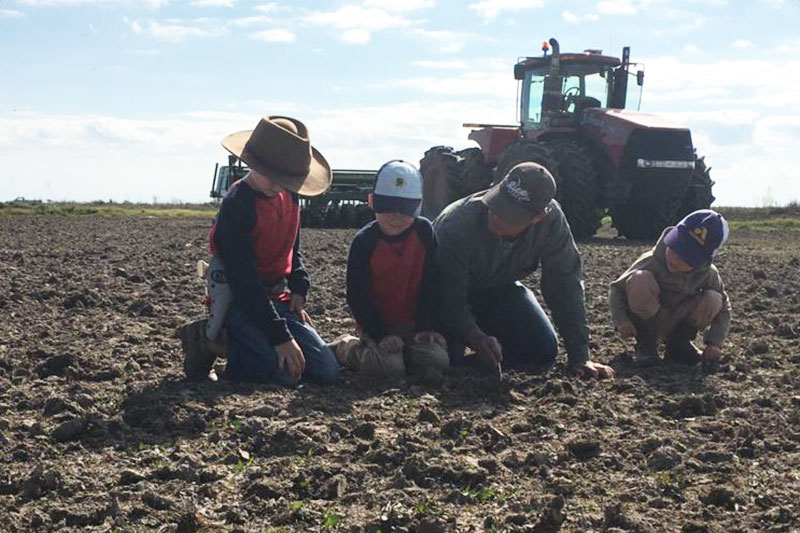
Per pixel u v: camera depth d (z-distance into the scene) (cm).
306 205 2581
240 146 552
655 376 604
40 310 841
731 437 474
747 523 369
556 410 518
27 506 385
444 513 375
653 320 633
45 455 441
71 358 605
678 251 606
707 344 634
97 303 870
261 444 454
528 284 1050
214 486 403
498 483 410
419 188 557
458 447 454
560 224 597
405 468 418
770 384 583
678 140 1897
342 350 602
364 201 2589
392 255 572
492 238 583
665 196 1930
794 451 455
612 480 415
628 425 493
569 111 1986
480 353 585
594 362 648
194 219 2823
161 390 542
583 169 1870
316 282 1055
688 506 388
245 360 561
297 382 564
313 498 397
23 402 521
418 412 508
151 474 415
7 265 1218
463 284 584
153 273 1124
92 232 2034
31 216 2978
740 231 2373
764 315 850
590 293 985
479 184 2098
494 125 2159
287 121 556
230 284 546
